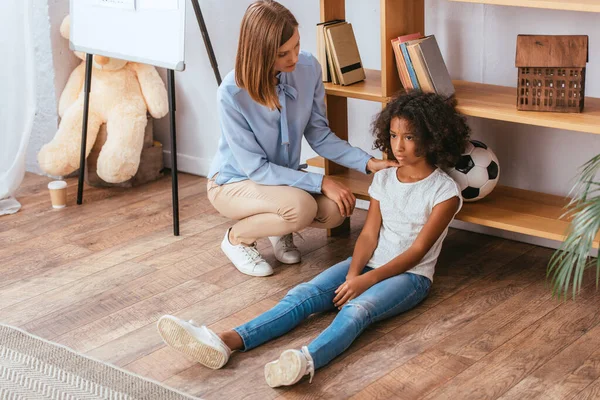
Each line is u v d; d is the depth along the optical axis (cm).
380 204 229
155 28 274
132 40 283
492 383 186
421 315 219
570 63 212
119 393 187
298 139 244
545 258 252
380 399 182
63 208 306
